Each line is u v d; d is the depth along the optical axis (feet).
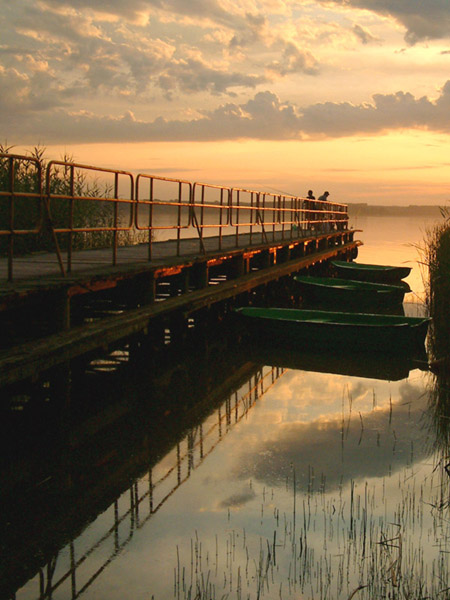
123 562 16.01
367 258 109.50
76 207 44.39
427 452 23.41
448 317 41.09
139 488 20.47
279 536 17.21
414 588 14.75
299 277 61.67
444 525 17.78
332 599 14.42
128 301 33.91
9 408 24.88
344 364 38.47
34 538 17.16
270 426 26.61
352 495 19.75
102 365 33.30
